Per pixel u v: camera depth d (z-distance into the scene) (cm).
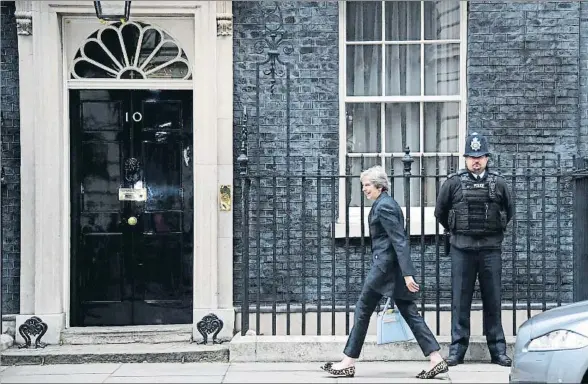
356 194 946
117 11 868
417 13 955
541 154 924
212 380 777
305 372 809
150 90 944
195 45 912
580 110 924
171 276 951
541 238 924
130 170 946
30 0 891
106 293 945
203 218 905
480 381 762
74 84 932
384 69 953
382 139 955
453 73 954
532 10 924
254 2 917
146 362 862
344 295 926
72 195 939
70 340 903
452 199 824
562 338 638
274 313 873
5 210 908
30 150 898
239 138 919
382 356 855
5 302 909
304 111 922
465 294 825
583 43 926
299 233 923
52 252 899
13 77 905
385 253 766
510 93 925
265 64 918
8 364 855
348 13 954
